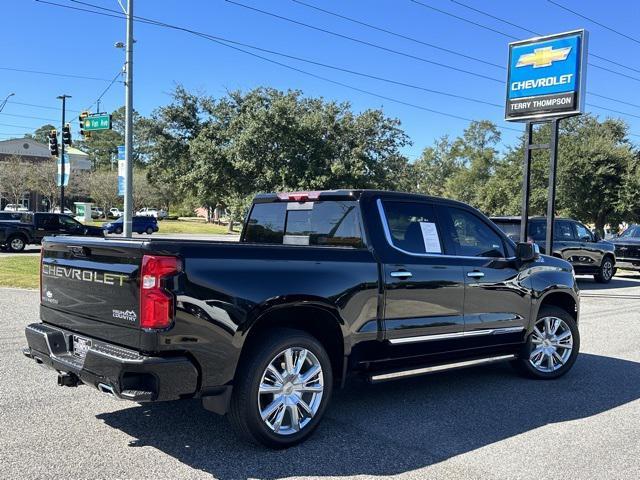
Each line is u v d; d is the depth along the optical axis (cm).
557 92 1494
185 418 506
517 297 631
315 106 3291
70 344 459
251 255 431
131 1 2042
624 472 411
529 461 429
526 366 662
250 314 421
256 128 3062
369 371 513
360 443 460
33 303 1138
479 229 614
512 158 4028
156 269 388
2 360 689
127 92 2077
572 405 574
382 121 3281
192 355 397
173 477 388
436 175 9344
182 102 4091
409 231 548
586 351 845
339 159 3133
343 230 533
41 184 6206
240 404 424
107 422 491
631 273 2506
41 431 468
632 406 574
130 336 400
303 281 453
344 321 480
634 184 3494
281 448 443
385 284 509
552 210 1490
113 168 10375
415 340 532
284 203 602
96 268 430
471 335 585
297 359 456
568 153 3572
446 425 507
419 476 399
